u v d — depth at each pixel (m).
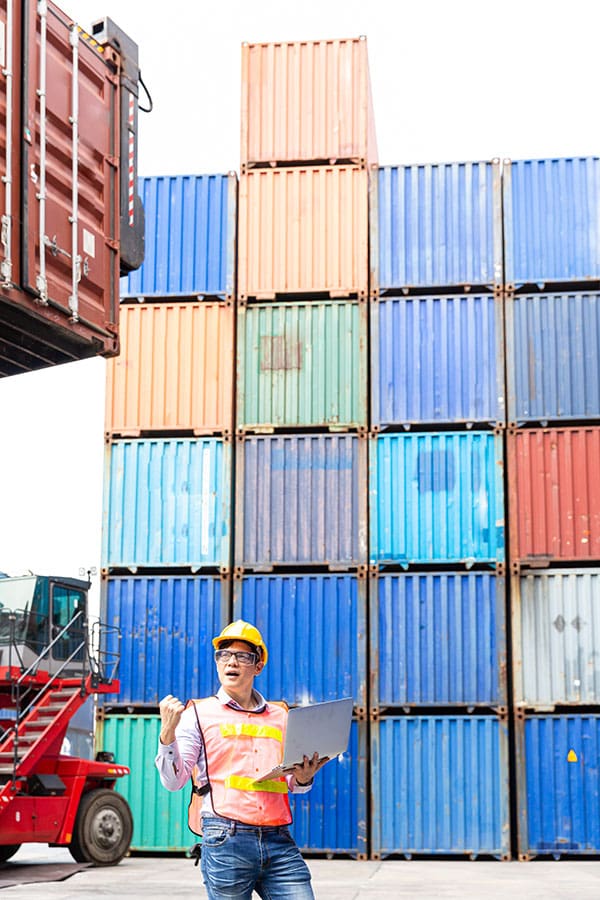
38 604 16.86
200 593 18.23
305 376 18.78
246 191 19.41
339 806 17.38
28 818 15.68
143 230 9.87
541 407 18.25
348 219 19.16
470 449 18.25
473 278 18.77
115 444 18.89
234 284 19.22
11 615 16.45
